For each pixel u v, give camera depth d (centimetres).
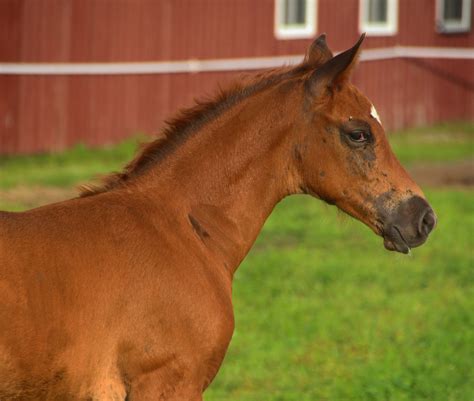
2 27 2012
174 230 606
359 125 621
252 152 630
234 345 1023
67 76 2078
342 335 1063
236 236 631
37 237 562
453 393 895
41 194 1672
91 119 2108
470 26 2812
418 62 2698
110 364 567
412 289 1258
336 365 970
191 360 587
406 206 627
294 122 629
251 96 636
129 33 2127
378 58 2566
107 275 571
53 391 557
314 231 1548
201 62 2212
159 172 622
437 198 1773
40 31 2044
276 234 1523
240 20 2250
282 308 1148
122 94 2133
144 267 582
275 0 2298
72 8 2066
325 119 623
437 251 1436
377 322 1105
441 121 2778
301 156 631
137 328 573
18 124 2044
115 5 2105
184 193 621
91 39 2091
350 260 1374
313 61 647
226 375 936
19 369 543
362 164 625
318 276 1289
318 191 636
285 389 909
